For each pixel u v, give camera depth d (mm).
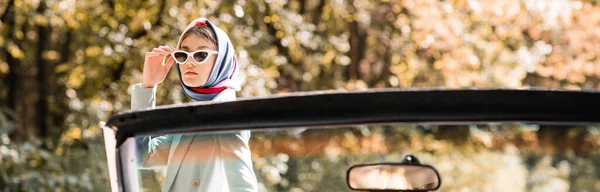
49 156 12109
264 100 2531
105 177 12414
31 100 17094
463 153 2717
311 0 18016
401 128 2721
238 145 2768
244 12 15578
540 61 18672
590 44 18781
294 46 15680
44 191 11664
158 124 2664
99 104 13898
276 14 15695
